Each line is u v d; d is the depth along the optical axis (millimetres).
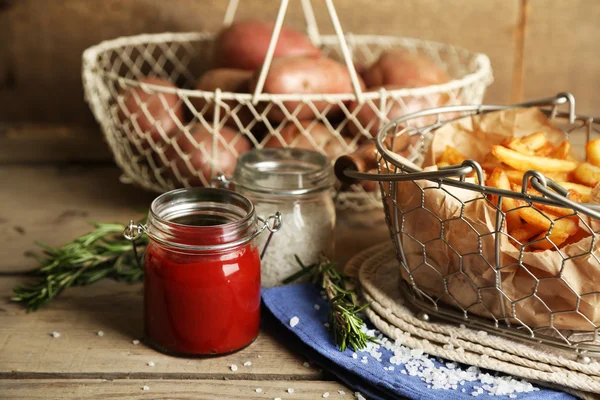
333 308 637
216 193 643
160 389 603
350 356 619
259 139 851
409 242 629
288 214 694
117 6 1006
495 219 592
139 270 727
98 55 1004
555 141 713
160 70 1023
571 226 581
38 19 1006
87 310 690
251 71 886
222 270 618
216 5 1015
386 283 687
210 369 623
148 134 823
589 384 578
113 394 598
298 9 1017
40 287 700
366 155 649
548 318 598
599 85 1045
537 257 577
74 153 999
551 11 1021
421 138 739
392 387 589
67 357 633
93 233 738
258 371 622
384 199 644
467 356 606
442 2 1020
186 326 623
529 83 1048
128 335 660
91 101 866
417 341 625
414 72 852
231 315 626
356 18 1022
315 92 805
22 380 610
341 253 781
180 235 607
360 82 838
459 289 618
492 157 680
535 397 584
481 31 1029
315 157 710
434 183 601
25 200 878
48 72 1023
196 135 807
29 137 1021
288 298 680
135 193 904
